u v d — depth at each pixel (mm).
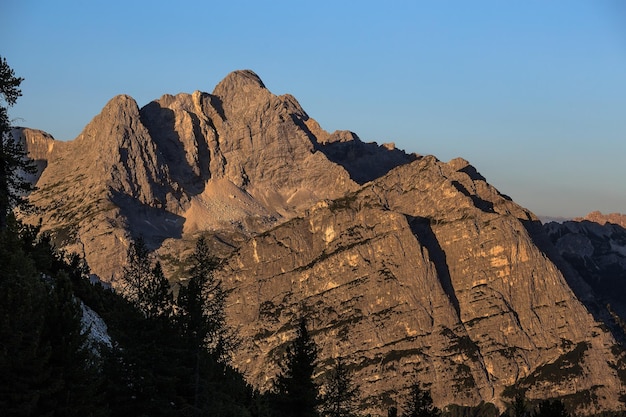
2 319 111938
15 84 136375
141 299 150125
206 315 146125
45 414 110812
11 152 136750
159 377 134125
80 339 119312
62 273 173125
